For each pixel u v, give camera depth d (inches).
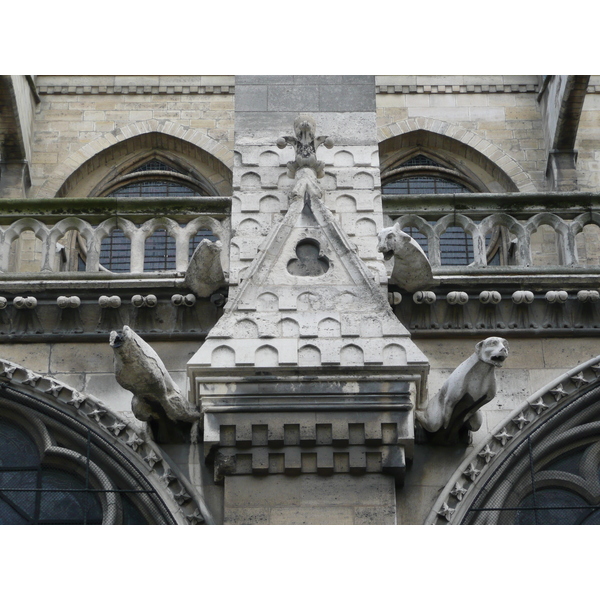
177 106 1606.8
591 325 1104.2
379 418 987.9
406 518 999.6
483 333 1102.4
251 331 1018.1
